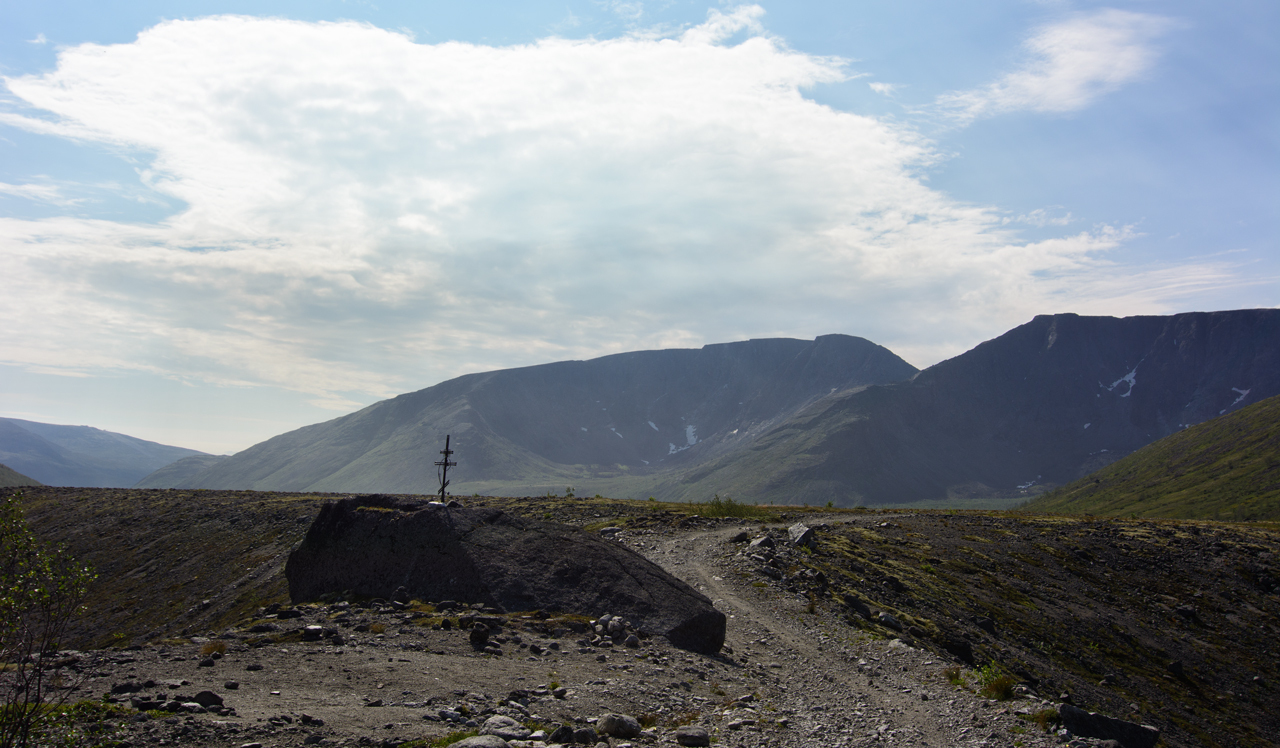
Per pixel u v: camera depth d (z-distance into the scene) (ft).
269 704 37.86
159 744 29.76
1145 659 137.59
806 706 53.42
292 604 77.61
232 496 234.58
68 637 144.25
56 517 221.87
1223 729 119.55
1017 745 46.57
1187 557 193.88
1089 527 219.82
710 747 40.11
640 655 59.98
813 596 101.81
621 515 176.24
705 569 114.42
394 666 49.03
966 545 180.86
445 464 115.44
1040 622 138.62
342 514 79.41
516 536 76.79
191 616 137.28
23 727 27.30
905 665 71.82
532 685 47.60
